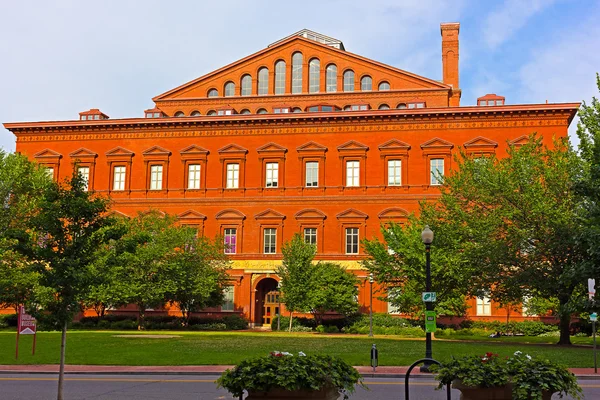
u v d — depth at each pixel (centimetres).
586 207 3219
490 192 4134
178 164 6303
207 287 5378
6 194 4966
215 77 7050
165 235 5450
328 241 5931
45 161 6438
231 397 1788
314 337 3988
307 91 6869
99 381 2191
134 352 2994
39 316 1557
